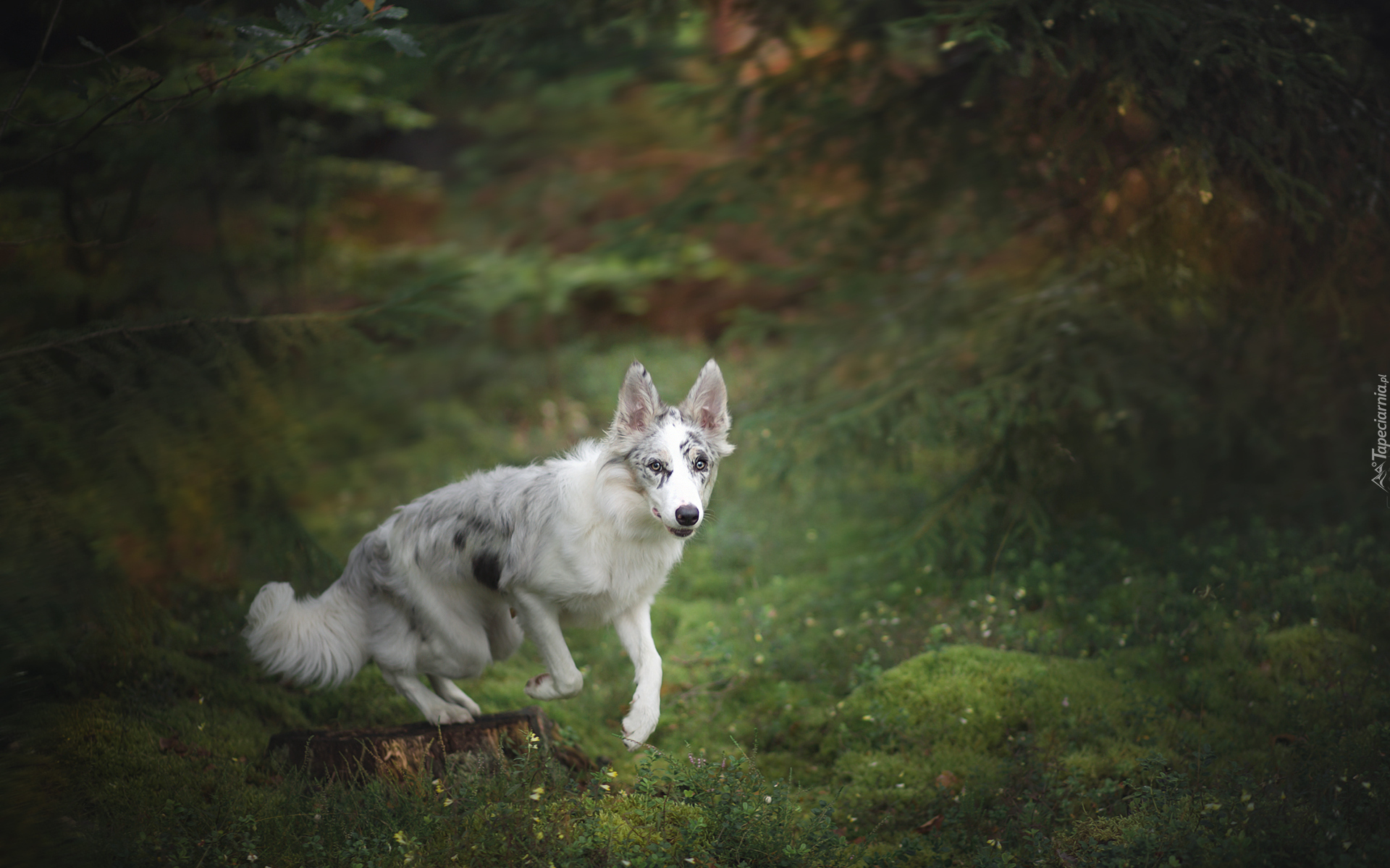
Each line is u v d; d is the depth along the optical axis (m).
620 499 3.91
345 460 9.01
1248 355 6.31
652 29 6.26
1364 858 3.10
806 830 3.62
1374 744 3.94
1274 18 4.94
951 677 4.80
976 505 6.29
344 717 4.89
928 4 4.85
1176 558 6.12
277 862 3.30
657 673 4.12
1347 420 6.21
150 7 5.99
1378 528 6.10
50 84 5.85
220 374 4.14
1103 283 6.17
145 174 6.86
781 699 5.18
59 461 3.65
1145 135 5.65
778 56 6.17
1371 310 5.88
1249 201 5.64
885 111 6.18
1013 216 6.33
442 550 4.03
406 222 12.45
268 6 6.11
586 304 12.69
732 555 7.34
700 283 12.70
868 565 6.91
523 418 10.45
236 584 5.74
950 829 3.79
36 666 4.33
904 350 6.60
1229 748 4.20
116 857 3.20
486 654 4.19
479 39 5.84
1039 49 4.44
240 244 9.32
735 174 6.71
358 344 4.50
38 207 6.55
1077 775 4.08
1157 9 4.57
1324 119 4.99
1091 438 6.56
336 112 9.80
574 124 11.54
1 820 3.08
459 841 3.40
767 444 6.56
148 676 4.59
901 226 6.57
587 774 4.37
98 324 3.89
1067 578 6.04
